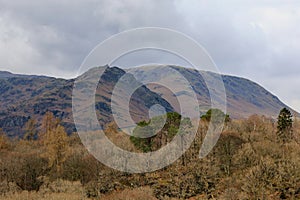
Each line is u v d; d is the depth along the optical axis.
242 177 86.12
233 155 93.00
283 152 95.25
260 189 78.81
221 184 86.62
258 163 89.19
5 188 84.88
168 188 82.62
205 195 82.69
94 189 83.50
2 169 93.62
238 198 77.69
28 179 92.19
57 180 87.69
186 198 82.38
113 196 79.50
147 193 79.75
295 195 79.62
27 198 81.00
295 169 81.88
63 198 79.69
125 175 84.75
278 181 81.38
